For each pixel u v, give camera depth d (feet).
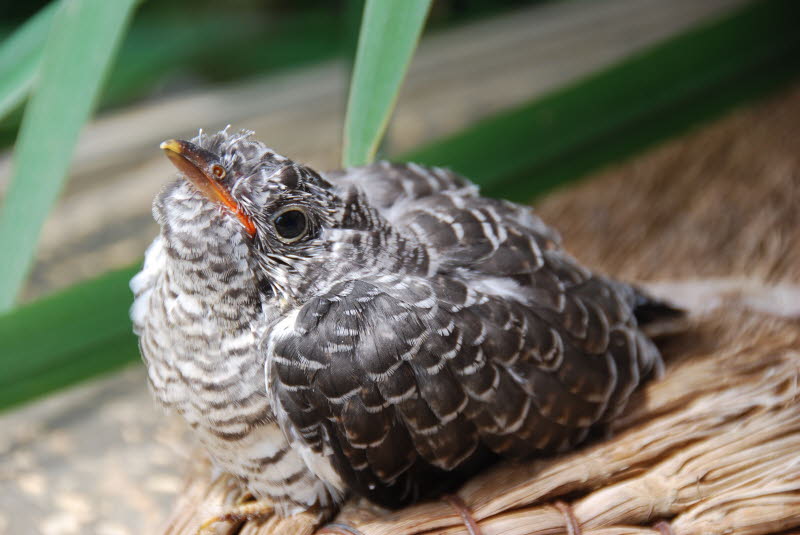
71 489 5.81
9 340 5.70
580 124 5.94
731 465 5.60
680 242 6.01
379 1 5.46
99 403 5.96
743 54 6.00
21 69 5.67
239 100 7.64
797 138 6.16
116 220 6.44
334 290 5.56
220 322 5.56
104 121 7.32
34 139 5.55
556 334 5.59
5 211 5.56
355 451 5.56
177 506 5.70
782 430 5.62
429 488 5.61
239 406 5.57
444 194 5.69
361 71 5.47
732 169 6.13
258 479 5.62
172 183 5.57
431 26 8.45
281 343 5.54
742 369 5.70
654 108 5.98
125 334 5.75
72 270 6.15
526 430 5.59
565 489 5.60
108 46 5.54
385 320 5.54
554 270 5.64
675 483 5.59
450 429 5.56
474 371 5.56
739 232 6.01
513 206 5.69
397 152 6.57
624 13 8.29
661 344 5.76
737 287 5.84
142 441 5.89
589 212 6.09
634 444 5.63
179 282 5.56
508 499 5.59
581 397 5.60
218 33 7.48
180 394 5.59
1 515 5.78
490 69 7.74
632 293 5.71
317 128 7.24
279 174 5.54
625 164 6.16
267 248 5.55
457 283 5.58
